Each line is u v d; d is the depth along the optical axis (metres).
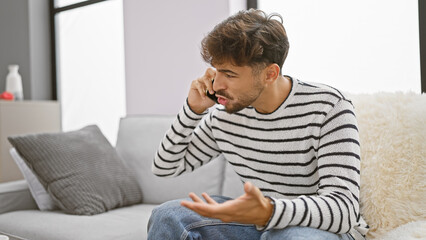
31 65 3.18
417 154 1.20
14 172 2.67
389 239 1.08
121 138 2.12
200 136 1.24
